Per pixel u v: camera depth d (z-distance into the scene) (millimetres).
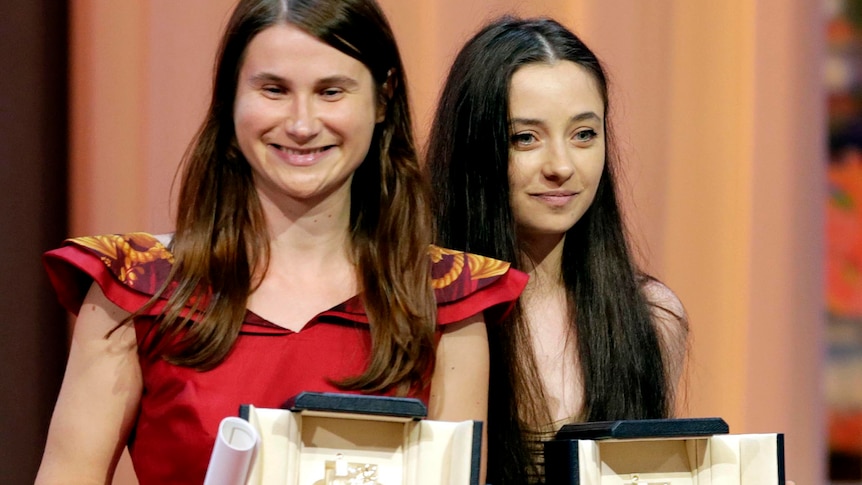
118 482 7934
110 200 7918
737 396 8539
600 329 6160
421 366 4816
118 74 7938
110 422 4652
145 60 7965
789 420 8734
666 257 8422
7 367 7523
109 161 7918
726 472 4348
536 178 5926
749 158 8586
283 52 4590
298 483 4051
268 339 4723
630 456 4355
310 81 4602
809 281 8773
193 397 4590
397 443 4164
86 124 7910
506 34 6125
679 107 8461
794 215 8711
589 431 4348
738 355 8547
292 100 4621
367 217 5051
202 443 4539
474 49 6180
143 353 4699
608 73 7453
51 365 7695
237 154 4898
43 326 7680
